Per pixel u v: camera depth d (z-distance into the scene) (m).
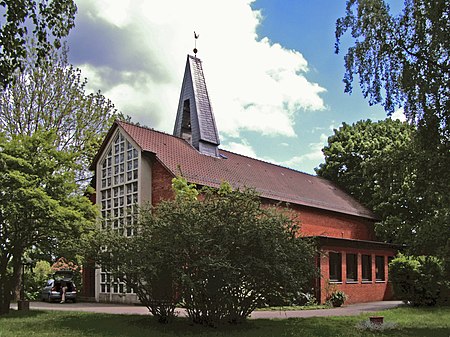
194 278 14.43
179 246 14.56
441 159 16.12
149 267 14.29
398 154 17.25
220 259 13.98
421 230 16.91
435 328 15.88
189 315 15.68
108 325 15.52
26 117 31.98
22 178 18.44
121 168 30.75
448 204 16.50
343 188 46.25
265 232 14.64
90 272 33.44
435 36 15.50
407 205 38.03
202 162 32.16
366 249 30.69
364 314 20.36
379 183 18.42
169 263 14.59
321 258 26.14
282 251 14.83
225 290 14.61
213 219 14.94
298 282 14.92
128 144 30.53
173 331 14.24
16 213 18.67
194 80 35.47
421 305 24.59
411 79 16.00
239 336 13.40
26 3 10.79
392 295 32.47
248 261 14.59
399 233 18.72
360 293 29.38
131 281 15.76
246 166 36.53
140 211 16.36
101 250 16.31
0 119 31.39
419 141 16.42
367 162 18.38
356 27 17.50
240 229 14.65
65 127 33.25
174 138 33.91
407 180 17.66
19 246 20.20
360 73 17.47
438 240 16.55
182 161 30.39
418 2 16.30
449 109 15.81
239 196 15.45
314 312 22.02
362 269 30.36
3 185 18.64
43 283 36.22
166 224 14.92
